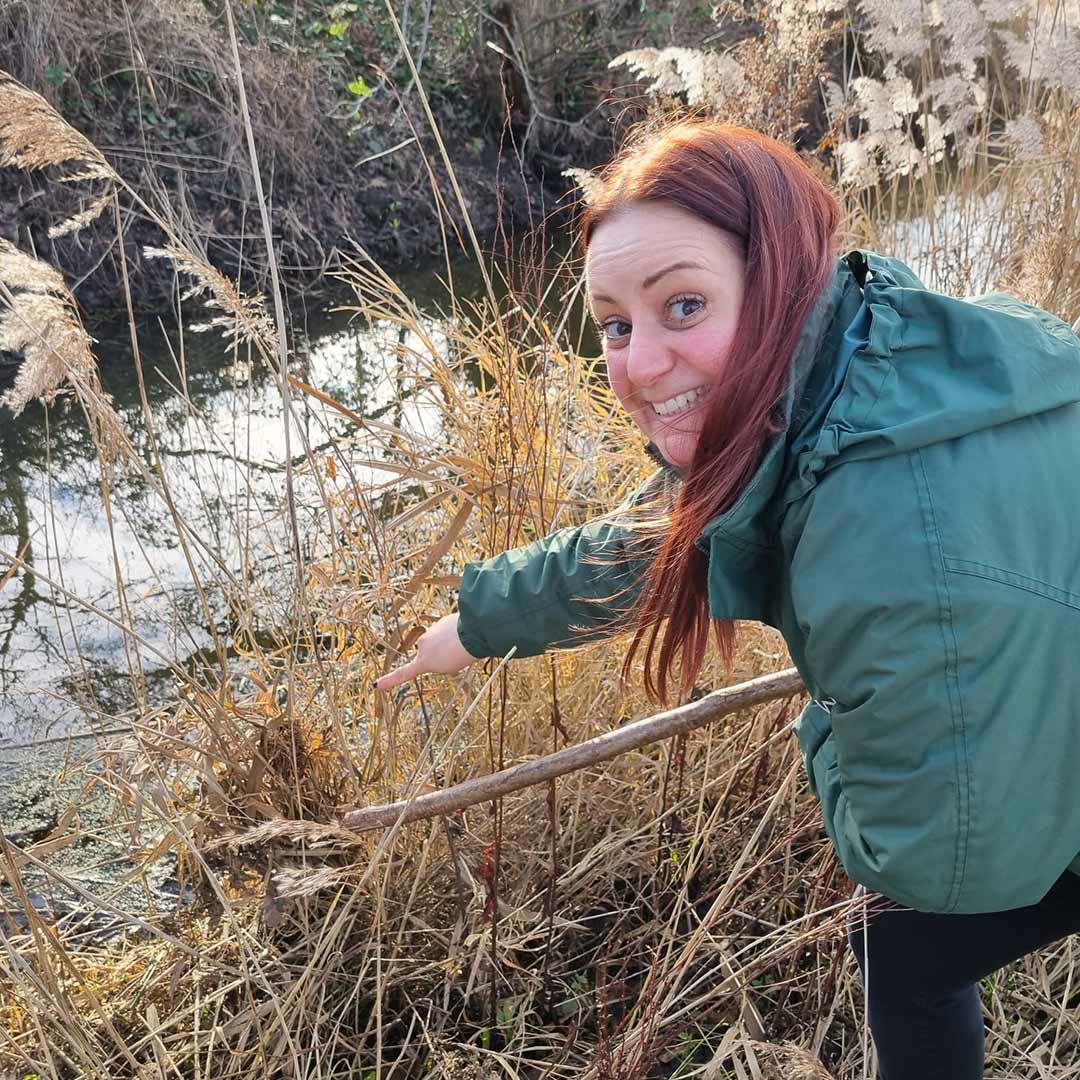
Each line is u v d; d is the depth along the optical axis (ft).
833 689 3.74
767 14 9.20
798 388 3.81
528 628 5.38
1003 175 11.37
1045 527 3.53
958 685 3.44
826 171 9.62
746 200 3.75
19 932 6.88
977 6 11.03
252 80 18.90
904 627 3.44
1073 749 3.55
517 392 7.29
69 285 16.75
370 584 6.97
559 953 6.80
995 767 3.47
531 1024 6.34
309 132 19.75
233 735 6.56
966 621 3.39
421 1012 6.44
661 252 3.74
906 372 3.68
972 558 3.39
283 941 6.73
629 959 6.56
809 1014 6.30
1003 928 4.26
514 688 7.25
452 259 20.81
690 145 3.84
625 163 4.01
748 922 6.70
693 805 7.37
